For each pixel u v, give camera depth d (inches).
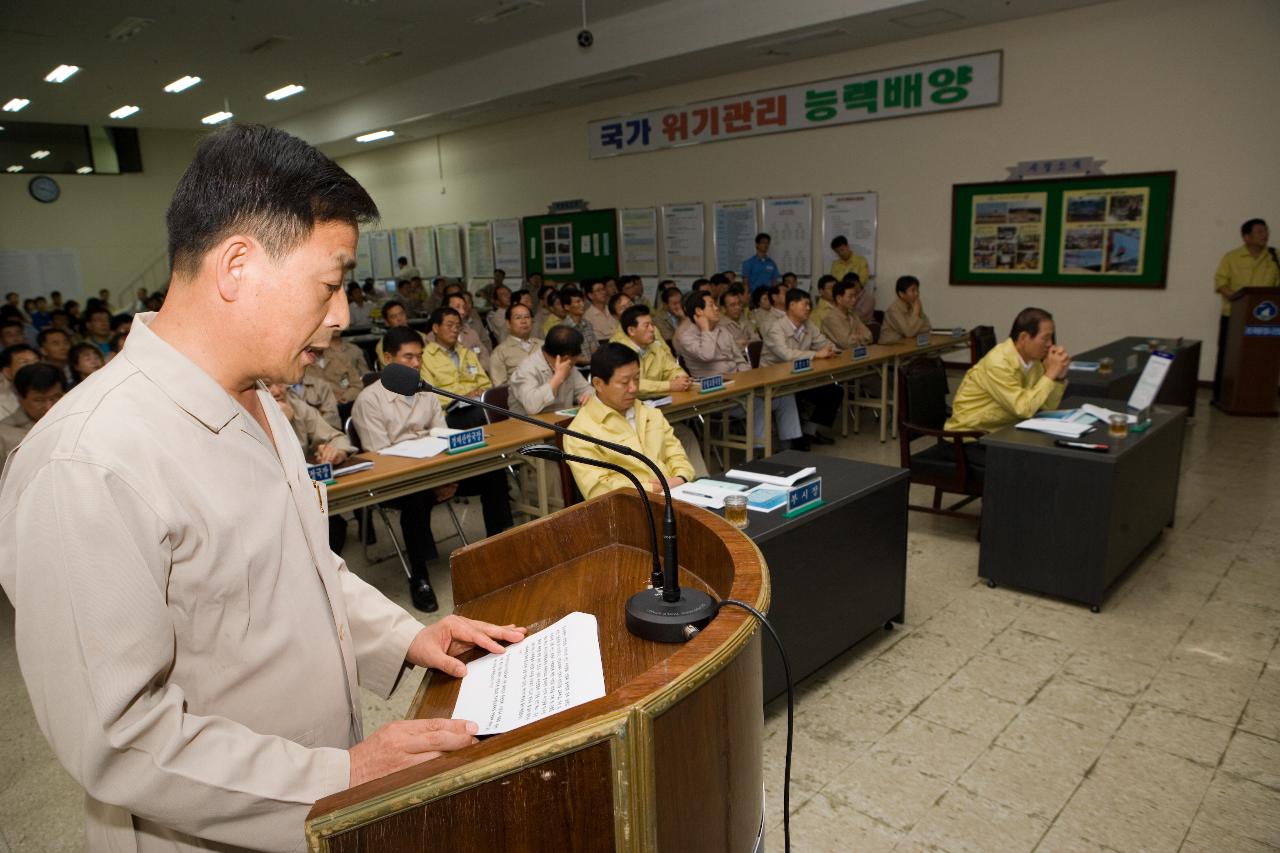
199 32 301.1
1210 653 98.4
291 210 26.9
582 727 21.7
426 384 37.9
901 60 289.6
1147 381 122.8
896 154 300.8
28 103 422.9
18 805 79.7
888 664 98.7
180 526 25.8
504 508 144.8
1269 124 227.0
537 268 444.8
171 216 27.4
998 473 116.8
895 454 199.3
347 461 115.8
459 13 293.1
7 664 109.7
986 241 285.1
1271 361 214.1
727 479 97.9
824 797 74.8
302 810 24.7
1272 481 162.7
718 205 356.2
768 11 270.8
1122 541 113.6
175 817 24.0
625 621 37.1
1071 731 83.8
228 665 28.0
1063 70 258.7
